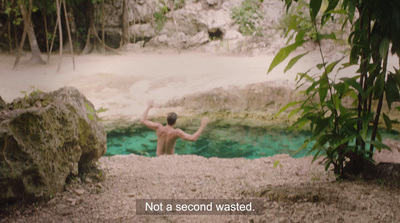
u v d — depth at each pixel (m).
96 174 3.29
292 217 2.35
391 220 2.27
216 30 18.06
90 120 3.27
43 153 2.64
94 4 17.83
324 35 2.75
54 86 10.34
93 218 2.43
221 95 9.63
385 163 3.22
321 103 2.94
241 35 17.20
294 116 9.06
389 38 2.70
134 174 3.59
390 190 2.79
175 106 9.62
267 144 7.42
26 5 14.09
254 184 3.14
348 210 2.43
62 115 2.89
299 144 7.40
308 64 11.89
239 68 12.18
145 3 19.02
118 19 19.06
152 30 18.75
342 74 10.05
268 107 9.44
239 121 8.94
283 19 15.93
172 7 17.48
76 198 2.75
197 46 17.72
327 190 2.82
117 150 7.04
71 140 2.95
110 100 9.70
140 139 7.67
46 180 2.64
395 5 2.54
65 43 17.92
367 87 2.91
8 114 2.57
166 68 12.69
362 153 3.08
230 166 3.98
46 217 2.42
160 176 3.51
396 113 7.94
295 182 3.16
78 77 11.30
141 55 16.39
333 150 3.02
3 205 2.43
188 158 4.43
